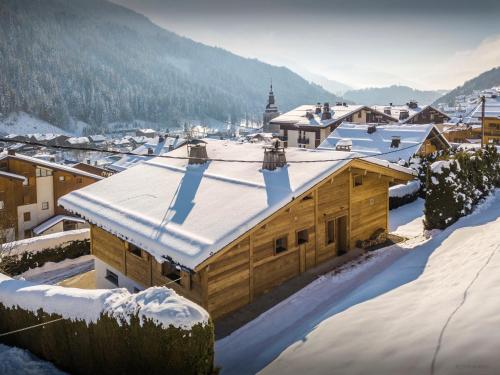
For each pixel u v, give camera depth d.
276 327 12.05
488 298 8.05
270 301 13.68
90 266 22.12
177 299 7.89
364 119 69.50
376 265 15.70
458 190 18.66
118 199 16.91
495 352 5.95
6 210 37.09
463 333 6.88
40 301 9.69
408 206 26.80
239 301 13.33
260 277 14.00
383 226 19.34
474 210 19.50
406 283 11.92
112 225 15.04
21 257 20.83
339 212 16.94
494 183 22.42
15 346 10.38
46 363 9.59
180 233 12.88
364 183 18.17
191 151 18.86
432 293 10.02
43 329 9.59
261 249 13.97
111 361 8.32
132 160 71.62
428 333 7.43
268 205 13.27
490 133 71.69
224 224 12.72
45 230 40.78
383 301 10.65
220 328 12.34
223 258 12.82
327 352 8.38
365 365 7.16
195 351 7.32
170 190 16.61
